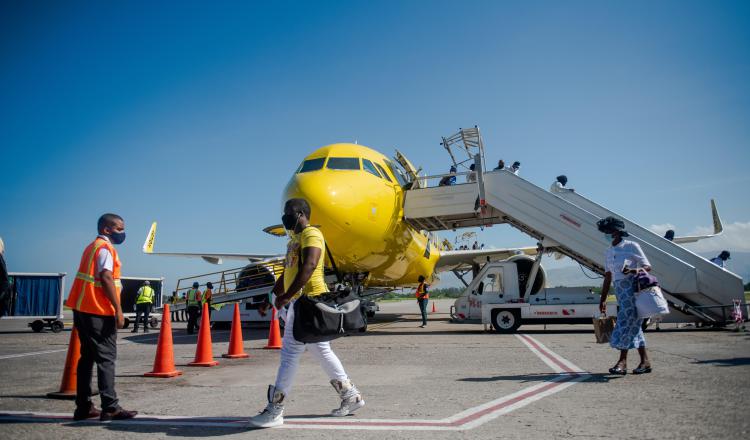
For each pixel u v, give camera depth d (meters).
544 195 12.60
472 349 8.38
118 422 3.75
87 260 3.97
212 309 15.12
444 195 13.28
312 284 3.65
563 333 11.44
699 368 5.55
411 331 13.00
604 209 12.38
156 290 23.89
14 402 4.70
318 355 3.73
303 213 3.82
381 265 13.86
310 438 3.13
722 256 12.70
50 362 7.89
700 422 3.22
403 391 4.70
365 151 13.23
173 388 5.33
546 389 4.57
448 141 14.72
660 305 5.15
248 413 3.97
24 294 18.48
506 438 2.98
